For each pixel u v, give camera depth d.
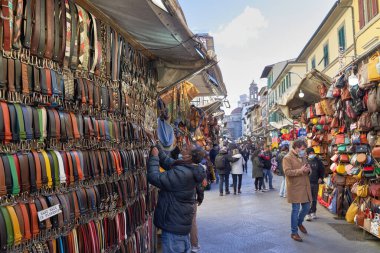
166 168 4.58
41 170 2.30
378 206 5.95
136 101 4.44
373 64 5.26
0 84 2.00
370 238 6.39
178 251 3.81
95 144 3.15
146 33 3.96
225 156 12.62
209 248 5.92
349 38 15.28
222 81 8.26
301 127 13.66
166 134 5.66
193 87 7.27
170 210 3.80
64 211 2.52
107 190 3.32
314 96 10.33
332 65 17.67
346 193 8.14
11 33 2.03
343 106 7.55
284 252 5.64
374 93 5.48
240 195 12.41
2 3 1.94
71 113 2.72
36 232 2.24
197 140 11.28
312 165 7.99
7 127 2.04
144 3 3.07
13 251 2.14
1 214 2.01
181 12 3.64
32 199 2.29
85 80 2.94
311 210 8.04
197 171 3.85
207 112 13.92
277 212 8.98
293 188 6.41
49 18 2.39
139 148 4.44
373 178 6.30
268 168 14.04
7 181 2.03
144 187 4.52
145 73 4.91
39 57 2.35
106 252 3.27
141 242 4.40
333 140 8.55
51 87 2.41
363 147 6.47
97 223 3.11
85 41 2.86
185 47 4.46
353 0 14.62
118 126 3.66
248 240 6.38
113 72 3.53
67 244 2.62
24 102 2.27
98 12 3.31
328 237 6.52
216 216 8.61
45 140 2.45
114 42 3.57
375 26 12.52
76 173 2.68
